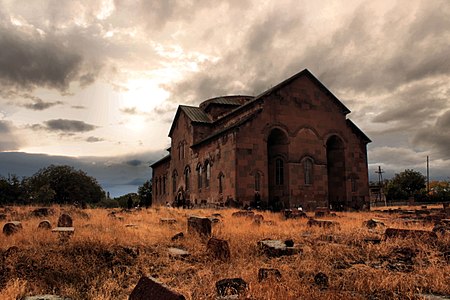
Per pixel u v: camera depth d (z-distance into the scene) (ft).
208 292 23.38
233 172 100.94
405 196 250.16
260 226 47.78
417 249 32.07
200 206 118.42
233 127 102.63
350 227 46.57
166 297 16.34
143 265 30.09
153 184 184.55
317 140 114.11
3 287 25.18
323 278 25.63
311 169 111.96
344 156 118.42
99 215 61.72
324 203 111.65
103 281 27.09
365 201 119.44
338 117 119.24
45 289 25.90
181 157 139.95
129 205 129.18
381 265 29.53
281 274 26.09
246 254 32.89
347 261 30.83
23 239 34.83
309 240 37.91
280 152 110.52
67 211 64.75
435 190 261.24
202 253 33.01
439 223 50.06
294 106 112.16
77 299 24.22
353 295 23.21
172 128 151.94
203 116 137.08
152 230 42.47
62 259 29.63
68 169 191.31
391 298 22.94
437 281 24.66
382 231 42.06
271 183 110.93
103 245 32.35
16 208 73.41
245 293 21.86
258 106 109.40
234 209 91.15
